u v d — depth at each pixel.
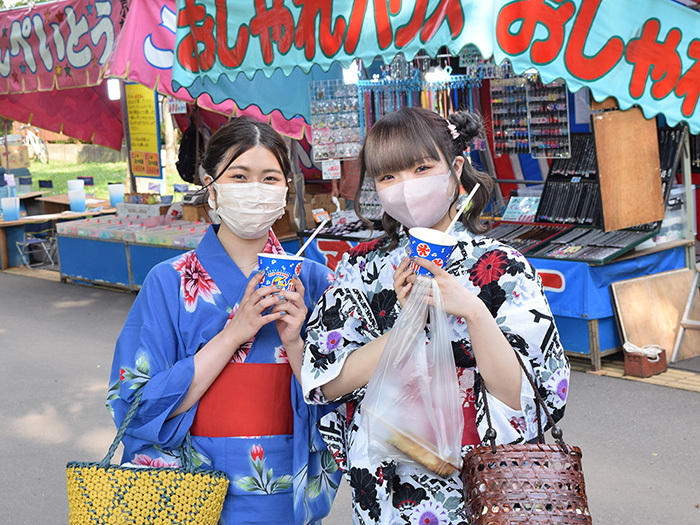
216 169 2.10
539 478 1.66
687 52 4.90
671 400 4.94
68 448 4.75
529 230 6.36
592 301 5.44
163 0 5.98
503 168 7.24
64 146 27.22
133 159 10.18
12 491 4.17
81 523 1.94
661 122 5.87
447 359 1.80
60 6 7.12
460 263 1.91
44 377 6.12
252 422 2.07
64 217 10.85
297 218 7.87
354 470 1.94
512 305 1.86
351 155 6.74
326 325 2.00
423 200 1.83
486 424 1.84
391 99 6.60
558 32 4.30
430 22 4.36
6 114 9.98
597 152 5.14
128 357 2.09
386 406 1.79
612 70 4.56
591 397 5.07
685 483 3.86
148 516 1.92
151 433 2.02
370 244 2.03
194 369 2.01
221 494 1.95
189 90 6.08
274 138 2.11
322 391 2.00
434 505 1.88
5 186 12.19
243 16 5.20
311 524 2.22
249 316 1.98
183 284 2.13
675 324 5.73
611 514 3.60
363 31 4.64
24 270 10.83
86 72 7.04
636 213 5.37
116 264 8.99
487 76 6.39
